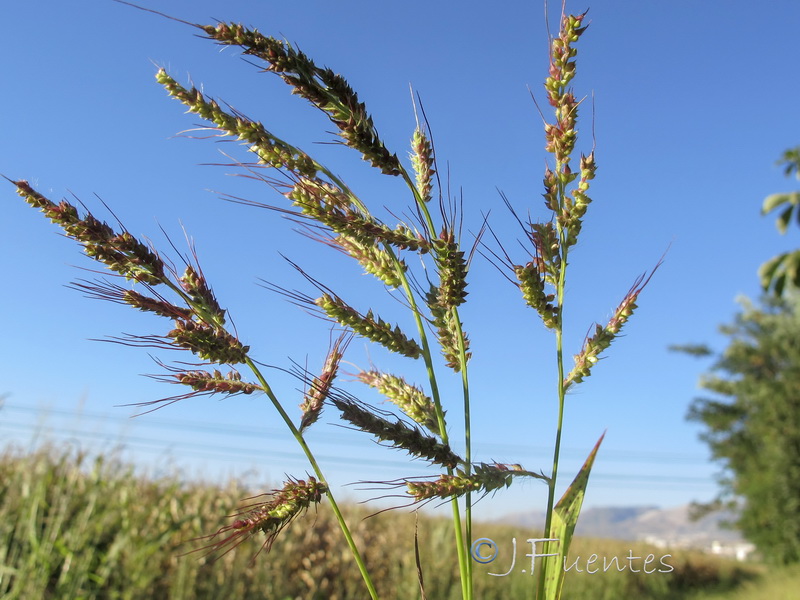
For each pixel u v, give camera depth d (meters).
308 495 1.41
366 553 9.95
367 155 1.36
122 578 5.95
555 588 1.52
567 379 1.55
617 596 14.44
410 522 12.16
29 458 5.91
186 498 7.55
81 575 5.28
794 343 22.53
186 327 1.38
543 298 1.49
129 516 6.36
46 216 1.36
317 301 1.50
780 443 21.59
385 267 1.55
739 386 23.48
